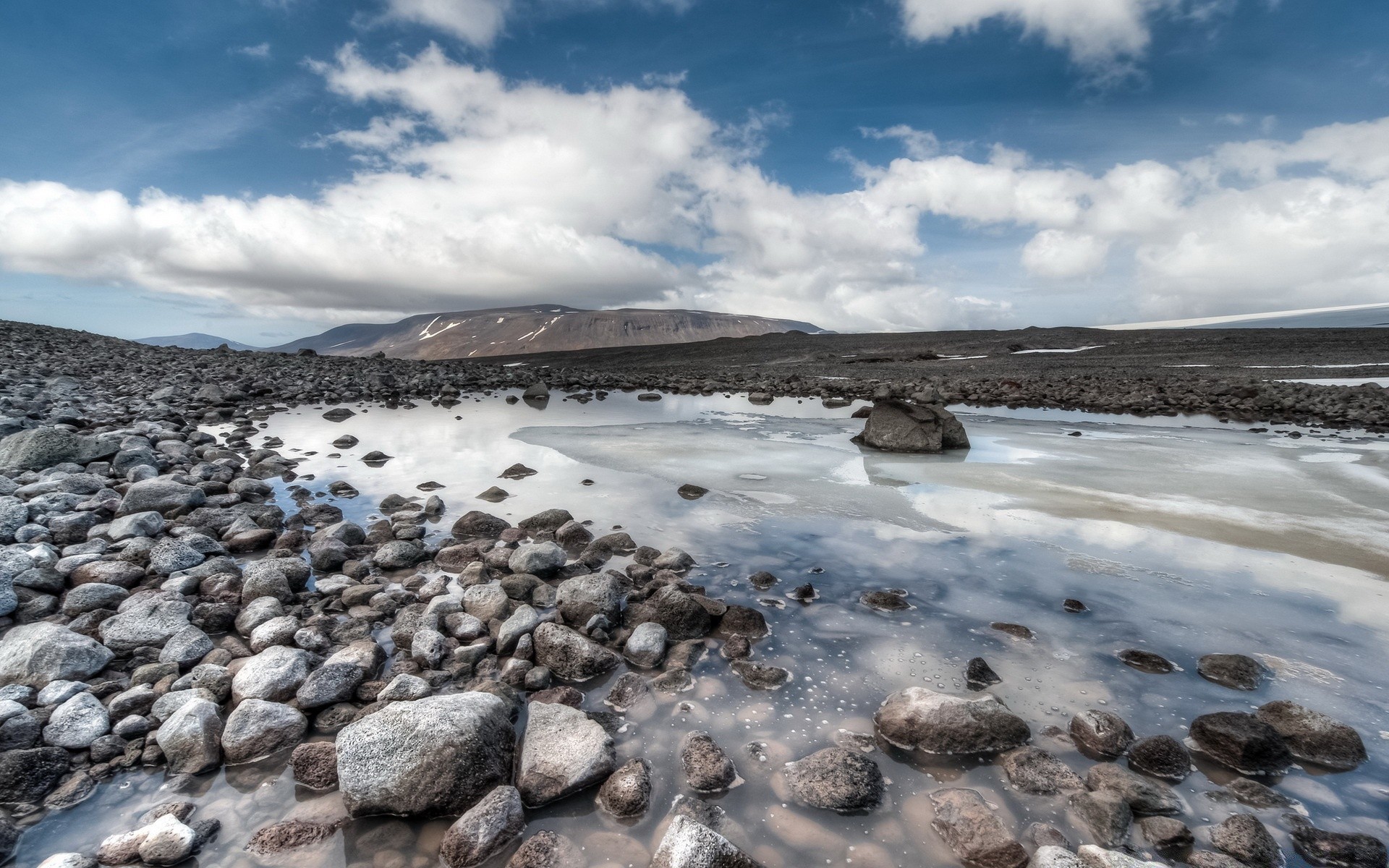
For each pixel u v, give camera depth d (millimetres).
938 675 4613
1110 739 3793
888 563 6664
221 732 3865
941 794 3426
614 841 3174
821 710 4219
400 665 4629
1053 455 12125
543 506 8641
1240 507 8531
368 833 3254
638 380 27547
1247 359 34344
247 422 15281
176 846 3023
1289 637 5117
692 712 4215
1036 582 6172
